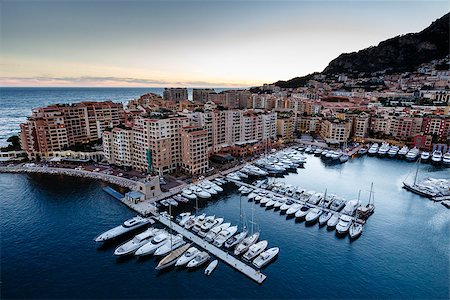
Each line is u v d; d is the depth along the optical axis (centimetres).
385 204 10856
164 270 7038
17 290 6306
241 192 11588
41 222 9144
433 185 12400
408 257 7619
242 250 7625
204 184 12131
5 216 9500
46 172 13812
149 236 8138
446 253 7806
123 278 6750
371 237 8538
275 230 8850
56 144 15962
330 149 19238
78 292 6288
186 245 7750
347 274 6931
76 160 15000
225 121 16875
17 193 11350
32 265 7119
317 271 7031
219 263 7300
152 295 6234
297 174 14425
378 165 16138
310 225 9175
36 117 15612
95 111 18625
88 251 7725
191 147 13088
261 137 19612
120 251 7469
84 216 9556
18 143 17812
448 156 16888
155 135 12656
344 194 11831
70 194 11288
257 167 14625
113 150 14788
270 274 6900
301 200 10825
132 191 11144
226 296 6228
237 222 9312
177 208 10206
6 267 7025
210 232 8400
